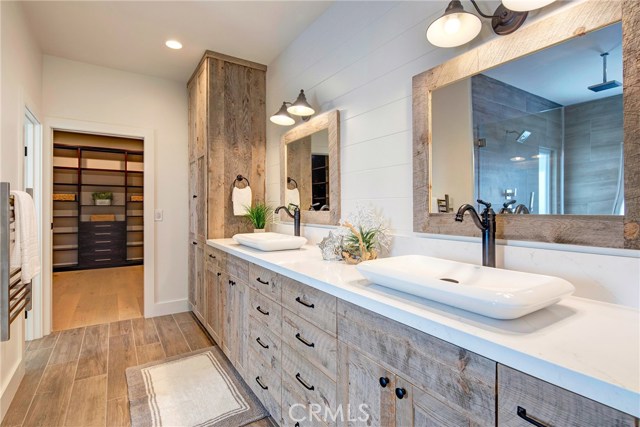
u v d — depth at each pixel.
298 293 1.47
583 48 1.02
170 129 3.54
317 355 1.33
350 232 1.71
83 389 2.04
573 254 1.04
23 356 2.16
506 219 1.22
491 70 1.27
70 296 4.16
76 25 2.48
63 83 3.03
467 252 1.35
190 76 3.46
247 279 2.02
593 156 1.00
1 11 1.80
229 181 3.00
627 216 0.92
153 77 3.45
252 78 3.12
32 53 2.52
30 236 1.78
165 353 2.56
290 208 2.71
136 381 2.13
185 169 3.62
